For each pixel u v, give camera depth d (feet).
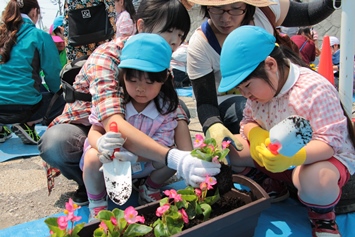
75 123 6.95
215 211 5.11
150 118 6.12
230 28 6.75
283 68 5.29
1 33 10.96
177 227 4.41
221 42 7.08
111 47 6.29
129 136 5.46
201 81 7.16
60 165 6.63
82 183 6.96
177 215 4.45
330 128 5.00
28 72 10.96
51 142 6.43
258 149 4.98
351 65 6.40
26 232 5.89
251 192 5.22
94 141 5.80
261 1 6.55
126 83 5.53
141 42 5.36
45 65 11.33
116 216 4.19
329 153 5.03
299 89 5.21
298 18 8.04
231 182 5.27
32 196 7.70
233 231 4.78
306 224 5.89
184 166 5.06
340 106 5.26
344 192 5.96
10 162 9.87
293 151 4.51
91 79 6.15
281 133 4.47
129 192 5.08
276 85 5.16
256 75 4.94
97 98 5.87
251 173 6.79
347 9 6.19
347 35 6.31
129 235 4.10
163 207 4.35
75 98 6.82
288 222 5.94
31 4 11.79
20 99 10.66
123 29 7.81
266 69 4.98
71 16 10.73
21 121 10.84
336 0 6.89
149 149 5.38
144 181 6.81
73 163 6.68
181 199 4.61
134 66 5.22
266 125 5.88
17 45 10.94
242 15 6.68
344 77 6.45
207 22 7.29
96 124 6.03
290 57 5.75
